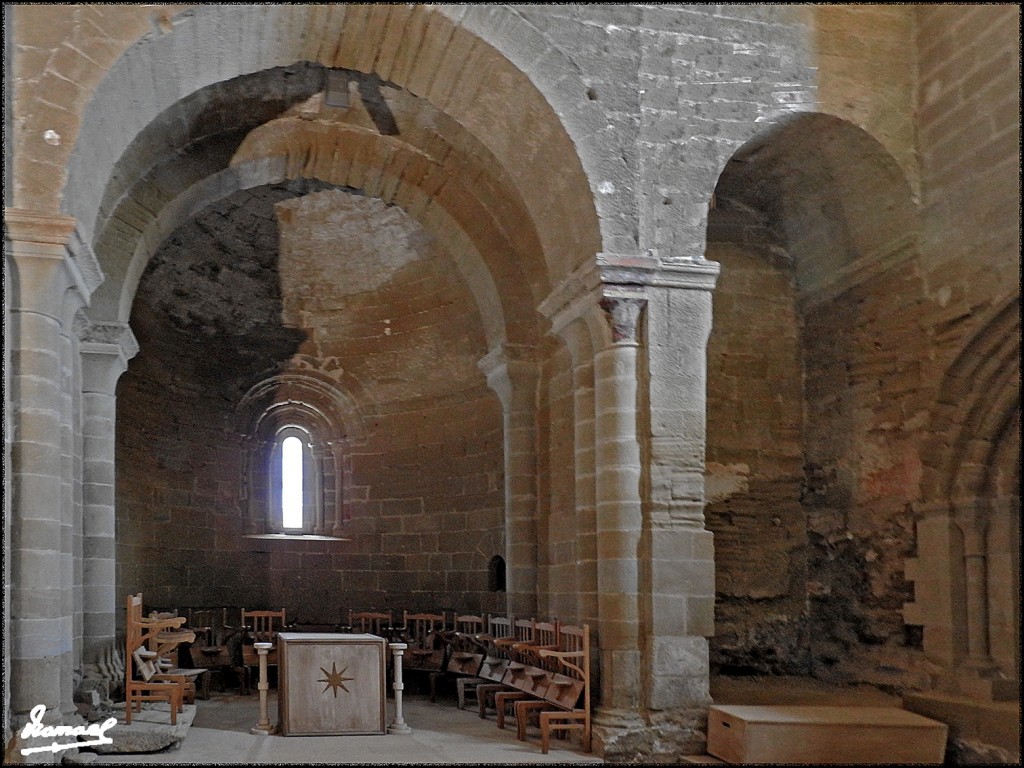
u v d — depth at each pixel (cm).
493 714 1199
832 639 1218
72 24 873
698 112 1034
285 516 1655
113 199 1143
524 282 1277
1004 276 963
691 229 1018
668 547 973
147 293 1448
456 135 1184
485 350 1488
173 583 1465
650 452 984
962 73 1029
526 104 1011
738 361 1281
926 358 1081
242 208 1498
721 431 1266
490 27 979
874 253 1154
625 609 968
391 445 1606
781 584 1255
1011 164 958
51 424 848
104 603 1148
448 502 1534
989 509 1010
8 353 834
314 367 1634
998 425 998
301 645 1041
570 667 984
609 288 988
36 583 825
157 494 1451
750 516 1260
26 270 842
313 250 1577
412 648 1387
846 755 868
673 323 1003
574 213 1040
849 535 1200
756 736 865
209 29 946
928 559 1057
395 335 1591
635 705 955
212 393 1559
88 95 866
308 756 904
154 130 1102
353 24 997
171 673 1136
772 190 1261
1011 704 888
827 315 1258
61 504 899
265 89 1142
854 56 1084
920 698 948
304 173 1273
